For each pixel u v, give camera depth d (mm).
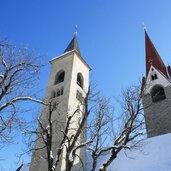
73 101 33812
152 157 25859
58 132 28688
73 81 36906
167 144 26906
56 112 31312
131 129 16047
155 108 36688
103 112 17312
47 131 15297
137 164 25953
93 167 14391
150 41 49062
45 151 27859
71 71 38125
